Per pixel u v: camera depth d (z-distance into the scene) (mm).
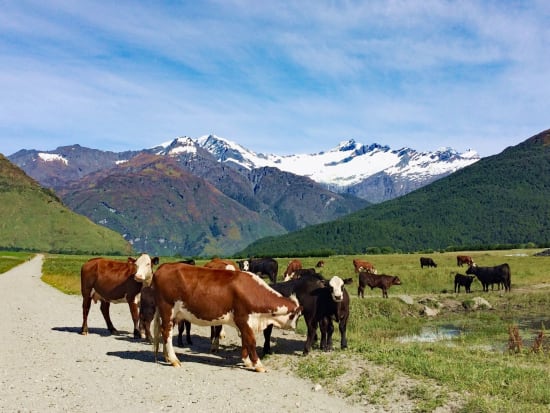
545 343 19281
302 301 15680
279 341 18094
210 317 14203
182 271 14367
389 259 73062
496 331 22609
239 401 11000
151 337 17359
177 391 11641
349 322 25172
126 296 18109
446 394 11062
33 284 42188
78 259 109125
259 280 14312
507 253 88625
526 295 32406
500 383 11992
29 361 14273
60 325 20922
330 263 63250
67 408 10414
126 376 12797
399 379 12242
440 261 66500
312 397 11422
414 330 23500
